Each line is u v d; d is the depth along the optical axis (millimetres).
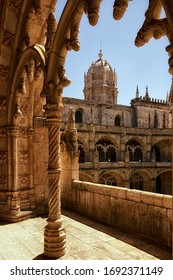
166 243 5602
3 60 7695
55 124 5055
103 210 7652
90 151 39688
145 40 3090
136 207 6508
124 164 40469
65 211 9047
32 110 8789
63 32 4809
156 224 5891
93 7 3936
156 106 57656
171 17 2568
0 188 7934
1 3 7152
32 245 5586
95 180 36688
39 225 7172
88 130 40094
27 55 6316
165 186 46875
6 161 7934
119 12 3510
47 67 5043
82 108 47500
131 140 46531
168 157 47469
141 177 45094
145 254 5199
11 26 7422
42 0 7109
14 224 7277
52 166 5082
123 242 5914
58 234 5012
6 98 7992
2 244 5641
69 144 9500
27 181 8594
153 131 46531
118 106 52438
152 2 2922
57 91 4953
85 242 5895
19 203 7797
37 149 8922
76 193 8969
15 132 7840
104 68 60562
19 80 7133
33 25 7504
